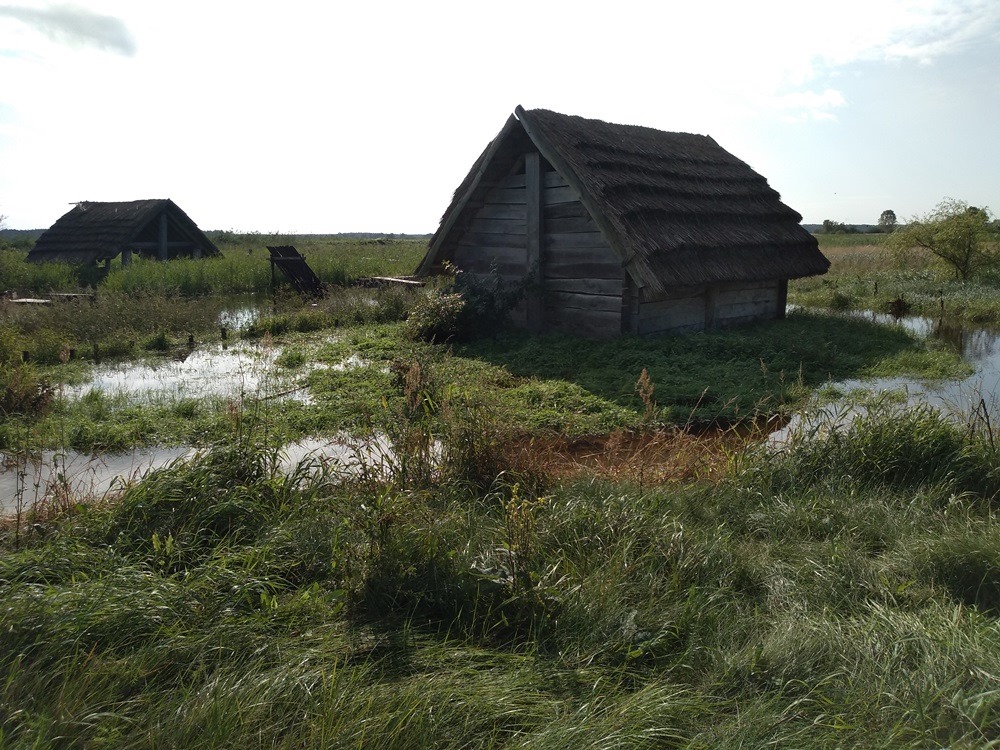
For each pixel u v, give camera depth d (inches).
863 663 136.8
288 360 483.5
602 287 527.5
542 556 179.2
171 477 208.2
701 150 675.4
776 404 369.4
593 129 570.9
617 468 262.4
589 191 491.5
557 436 322.0
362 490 209.3
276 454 236.1
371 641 147.7
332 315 668.1
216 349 544.1
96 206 1199.6
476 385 377.4
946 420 268.5
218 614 153.9
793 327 597.3
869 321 658.2
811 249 650.2
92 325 573.9
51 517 207.2
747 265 560.1
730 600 166.9
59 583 166.6
